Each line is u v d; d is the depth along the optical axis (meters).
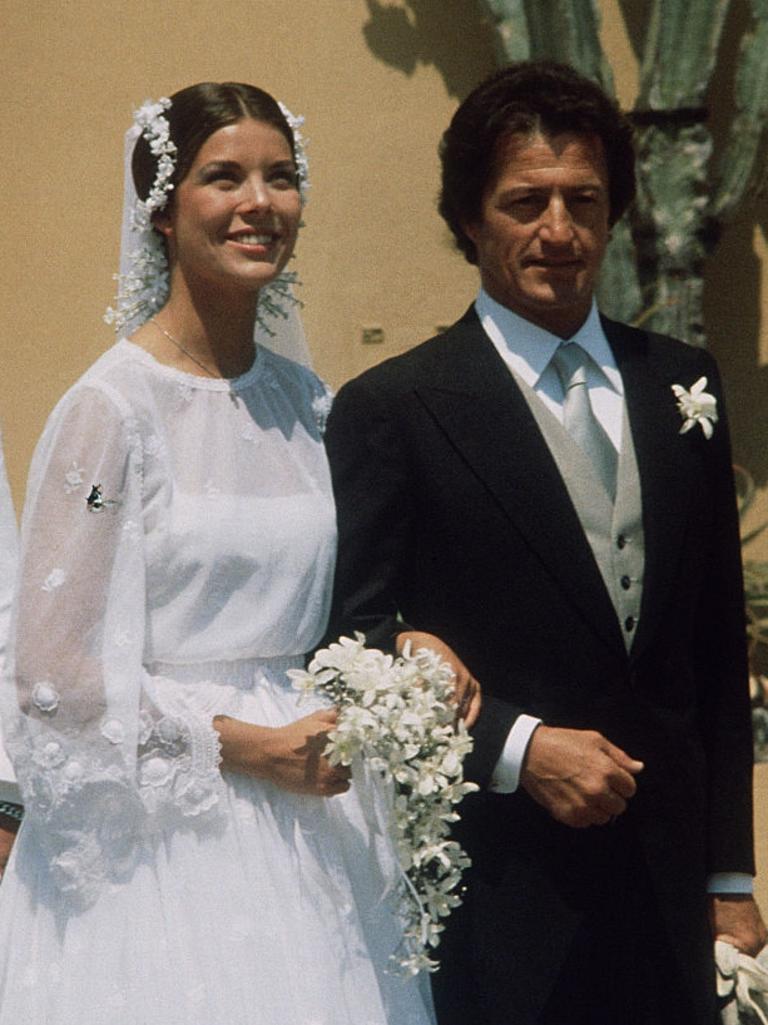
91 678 6.32
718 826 6.98
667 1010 6.64
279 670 6.73
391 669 6.41
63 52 13.13
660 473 6.80
